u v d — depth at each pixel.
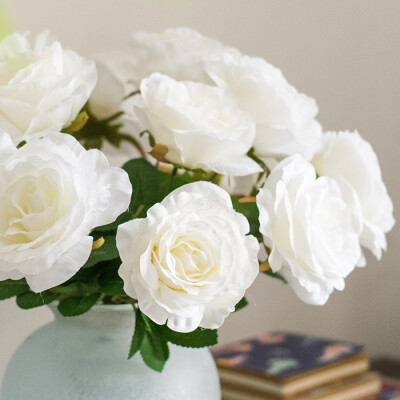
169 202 0.86
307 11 1.55
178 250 0.86
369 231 1.02
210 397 1.01
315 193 0.95
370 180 1.03
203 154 0.95
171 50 1.00
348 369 1.33
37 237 0.84
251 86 0.98
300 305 1.60
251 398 1.28
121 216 0.94
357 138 1.07
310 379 1.28
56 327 0.99
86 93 0.93
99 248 0.92
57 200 0.84
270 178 0.94
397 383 1.45
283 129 0.97
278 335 1.44
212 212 0.87
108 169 0.87
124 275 0.86
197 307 0.86
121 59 1.07
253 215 0.99
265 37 1.47
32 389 0.97
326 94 1.62
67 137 0.87
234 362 1.31
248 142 0.96
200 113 0.95
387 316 1.82
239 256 0.87
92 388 0.96
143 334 0.94
